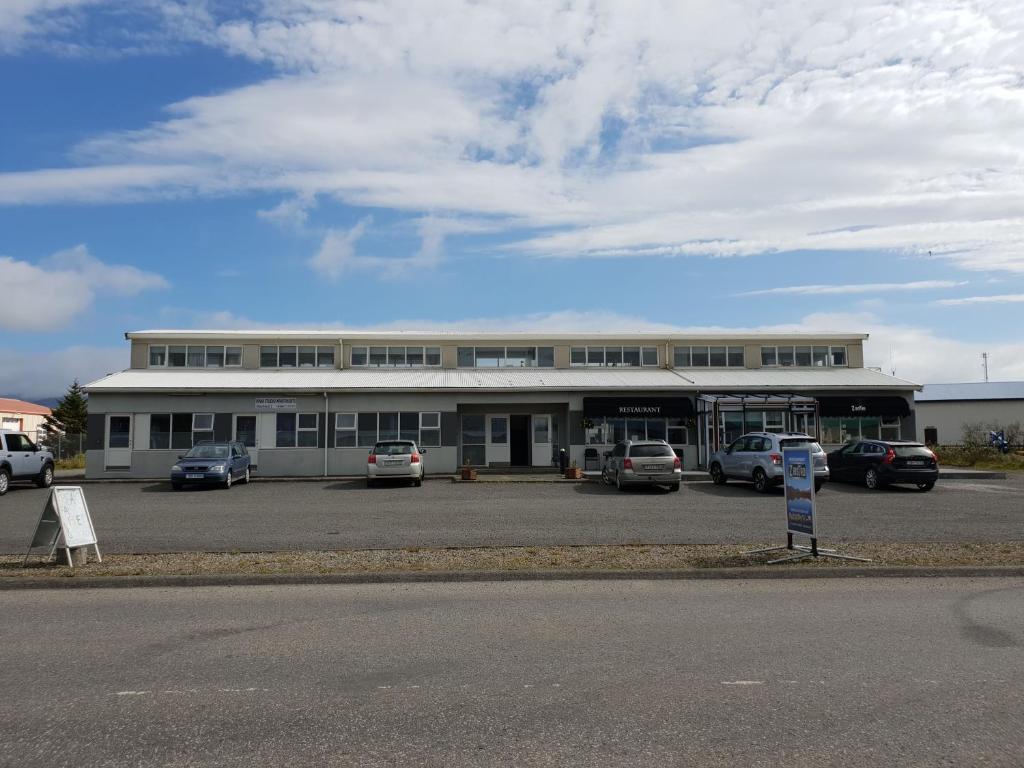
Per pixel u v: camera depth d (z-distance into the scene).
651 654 6.19
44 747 4.38
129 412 29.03
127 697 5.21
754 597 8.52
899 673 5.65
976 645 6.43
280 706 5.02
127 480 27.47
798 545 11.93
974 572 9.77
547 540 12.63
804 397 30.16
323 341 33.50
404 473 23.66
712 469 24.31
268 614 7.76
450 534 13.37
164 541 12.66
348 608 8.02
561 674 5.67
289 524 14.79
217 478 23.28
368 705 5.02
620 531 13.69
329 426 29.53
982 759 4.18
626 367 34.72
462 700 5.11
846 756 4.21
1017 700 5.07
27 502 19.86
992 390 63.44
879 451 22.25
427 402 29.98
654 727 4.62
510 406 32.16
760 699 5.10
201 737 4.51
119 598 8.61
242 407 29.33
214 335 33.00
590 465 30.41
